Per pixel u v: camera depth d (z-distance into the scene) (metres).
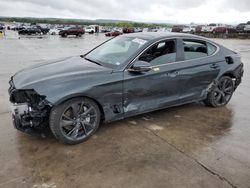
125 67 3.85
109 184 2.79
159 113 4.83
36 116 3.31
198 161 3.26
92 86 3.51
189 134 4.01
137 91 3.96
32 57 12.95
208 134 4.03
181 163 3.21
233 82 5.27
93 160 3.23
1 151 3.37
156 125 4.30
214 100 5.11
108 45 4.74
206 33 41.88
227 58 5.06
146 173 3.00
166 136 3.92
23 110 3.37
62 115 3.40
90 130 3.73
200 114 4.86
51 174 2.94
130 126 4.23
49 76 3.51
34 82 3.37
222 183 2.85
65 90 3.33
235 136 3.99
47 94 3.25
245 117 4.78
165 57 4.26
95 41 29.28
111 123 4.31
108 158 3.28
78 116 3.55
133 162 3.21
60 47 20.03
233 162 3.26
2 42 23.98
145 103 4.14
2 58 12.20
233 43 25.98
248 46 21.84
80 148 3.51
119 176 2.93
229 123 4.48
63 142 3.54
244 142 3.80
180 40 4.46
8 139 3.69
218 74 4.91
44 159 3.23
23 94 3.36
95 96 3.57
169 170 3.06
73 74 3.56
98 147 3.55
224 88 5.19
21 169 3.02
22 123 3.38
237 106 5.39
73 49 18.45
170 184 2.81
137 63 3.79
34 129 3.48
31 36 37.88
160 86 4.18
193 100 4.80
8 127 4.07
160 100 4.30
